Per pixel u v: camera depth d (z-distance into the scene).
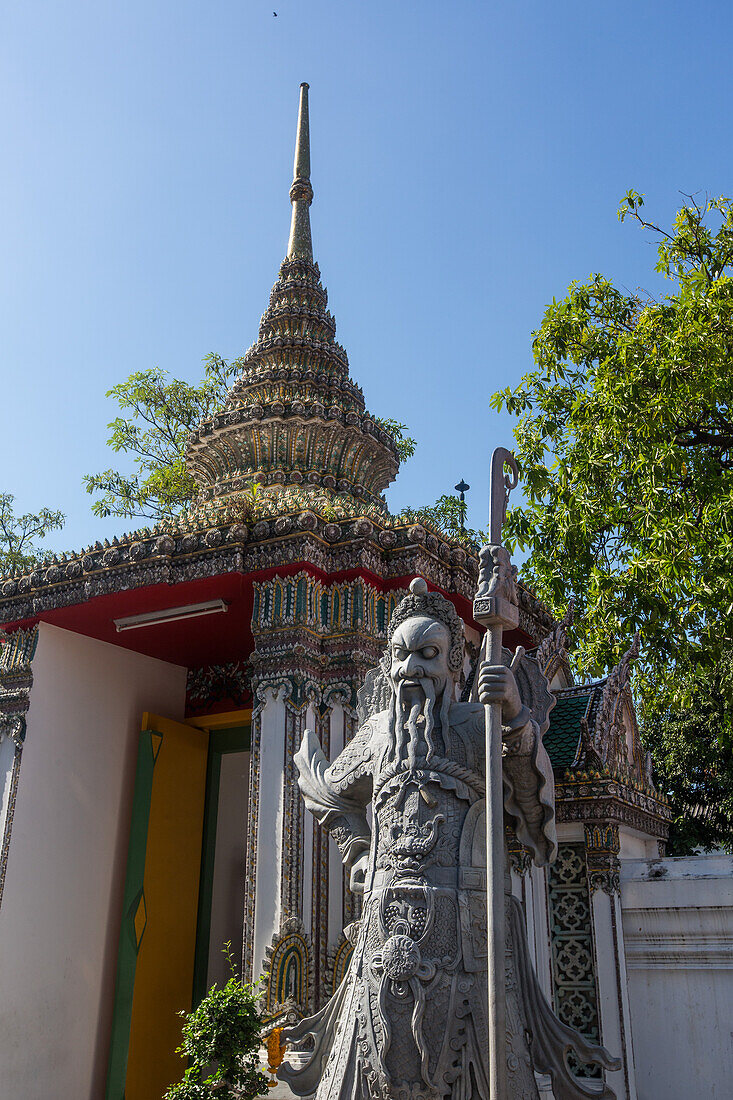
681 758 17.00
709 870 8.73
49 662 10.99
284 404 11.87
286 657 8.79
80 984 10.36
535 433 13.88
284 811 8.24
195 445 12.57
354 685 8.72
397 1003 5.07
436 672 5.74
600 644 12.44
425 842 5.36
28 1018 9.72
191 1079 6.93
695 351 12.23
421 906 5.21
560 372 14.42
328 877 8.30
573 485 13.25
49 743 10.75
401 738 5.69
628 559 12.90
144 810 11.03
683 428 13.09
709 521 11.90
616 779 9.30
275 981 7.62
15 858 10.04
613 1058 5.39
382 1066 4.99
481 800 5.56
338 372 13.44
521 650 5.91
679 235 14.59
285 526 9.09
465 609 9.98
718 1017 8.33
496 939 4.62
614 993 8.63
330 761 8.54
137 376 20.88
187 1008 11.03
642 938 8.84
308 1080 5.72
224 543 9.31
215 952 11.60
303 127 15.90
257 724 8.73
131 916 10.59
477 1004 5.09
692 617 12.17
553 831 5.48
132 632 11.25
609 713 9.77
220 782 12.40
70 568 10.34
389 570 9.28
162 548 9.56
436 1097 4.89
